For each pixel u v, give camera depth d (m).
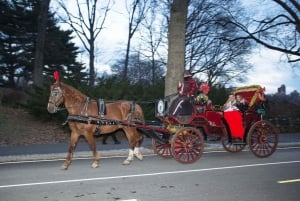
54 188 8.52
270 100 31.16
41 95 21.34
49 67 45.72
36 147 15.31
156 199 7.63
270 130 13.43
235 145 14.31
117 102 11.74
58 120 20.05
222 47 34.50
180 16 15.48
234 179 9.51
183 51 15.56
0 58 43.62
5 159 12.48
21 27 43.75
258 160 12.56
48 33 44.25
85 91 19.83
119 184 8.92
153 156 13.49
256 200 7.60
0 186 8.70
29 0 43.53
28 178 9.56
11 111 22.75
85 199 7.62
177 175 9.98
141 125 11.81
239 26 26.84
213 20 29.86
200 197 7.79
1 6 42.47
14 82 45.59
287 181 9.30
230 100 12.95
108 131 11.39
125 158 13.16
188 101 12.07
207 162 12.09
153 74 39.50
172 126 12.10
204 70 35.41
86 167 11.19
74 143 10.91
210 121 12.53
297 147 17.17
